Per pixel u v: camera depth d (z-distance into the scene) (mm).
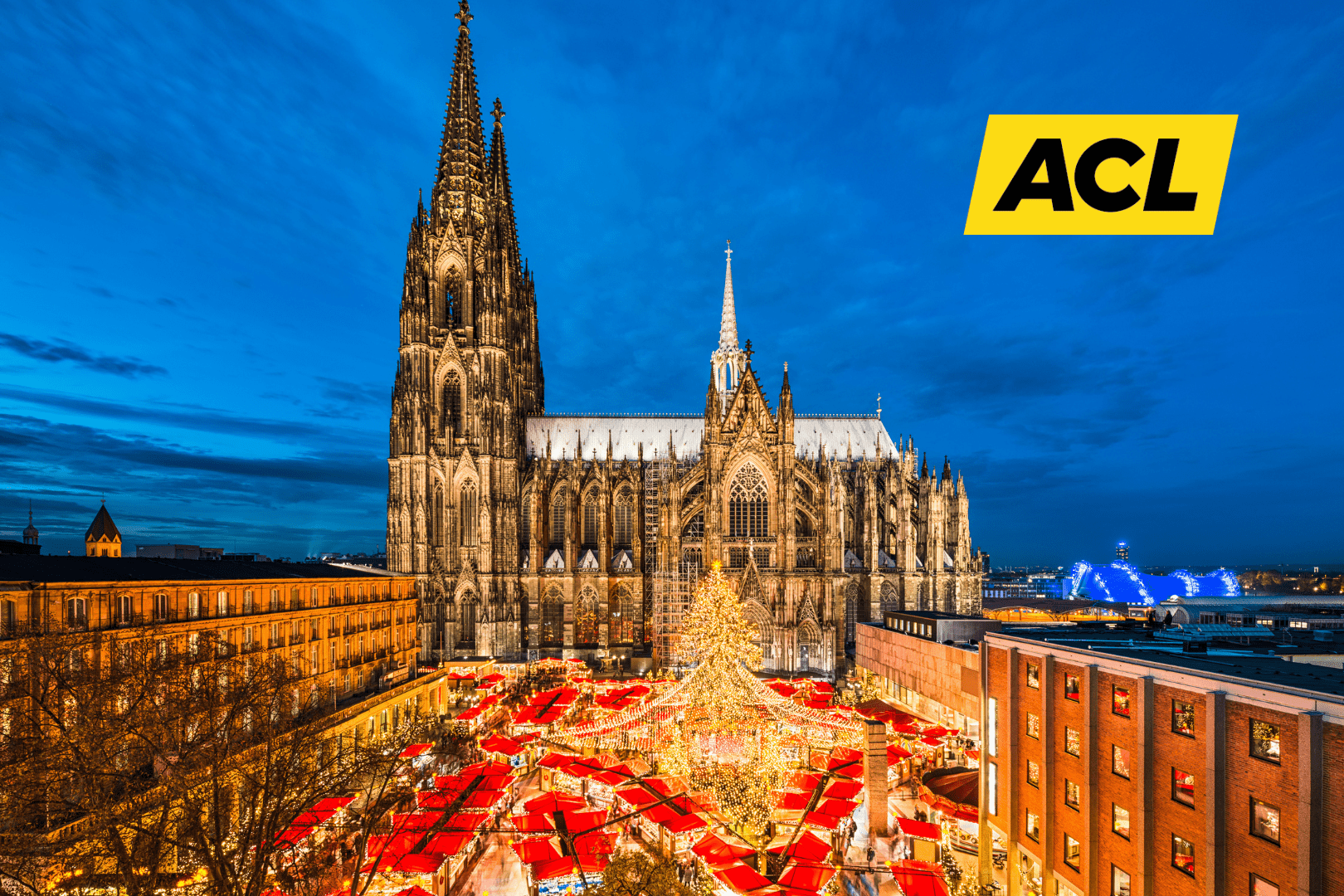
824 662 95438
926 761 59719
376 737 62562
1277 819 25172
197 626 49281
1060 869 36688
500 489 107562
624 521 117188
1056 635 42781
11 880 28156
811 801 45219
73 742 28391
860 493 113250
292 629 60906
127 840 32781
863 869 36938
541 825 41844
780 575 97938
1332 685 26094
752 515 102812
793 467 100062
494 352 108000
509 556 106438
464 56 113812
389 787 40156
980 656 44906
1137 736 31625
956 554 113562
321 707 60688
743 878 34688
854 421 127500
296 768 33438
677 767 48062
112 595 43812
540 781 58812
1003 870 43094
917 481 116562
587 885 34969
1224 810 27328
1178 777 29672
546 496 114562
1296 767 24312
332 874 37156
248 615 54719
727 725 49062
